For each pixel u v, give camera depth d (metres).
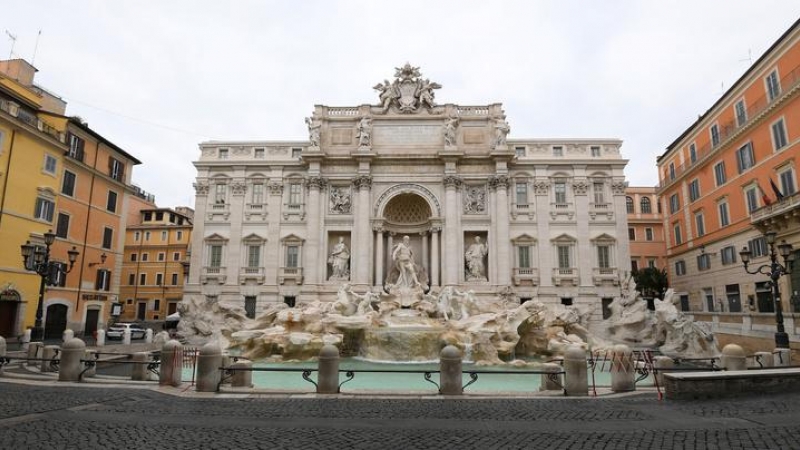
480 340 27.31
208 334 37.75
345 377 21.52
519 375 21.70
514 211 48.81
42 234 39.00
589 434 9.90
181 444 9.15
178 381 15.98
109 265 48.28
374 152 48.41
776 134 36.75
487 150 49.53
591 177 49.44
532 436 9.78
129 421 10.91
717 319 34.25
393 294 36.09
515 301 45.62
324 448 8.98
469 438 9.66
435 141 49.84
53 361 18.53
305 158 49.09
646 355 19.11
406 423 10.91
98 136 46.09
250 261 49.34
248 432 10.07
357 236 47.81
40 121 39.41
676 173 55.28
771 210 35.50
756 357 18.95
